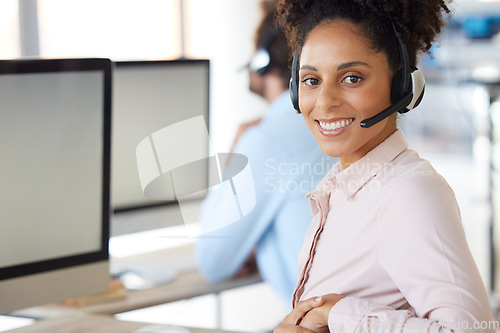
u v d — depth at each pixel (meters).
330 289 1.12
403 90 1.05
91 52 4.00
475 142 5.70
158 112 2.27
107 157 1.64
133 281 2.11
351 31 1.02
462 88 5.70
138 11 4.07
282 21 1.15
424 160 1.09
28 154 1.52
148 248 2.44
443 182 1.02
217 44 4.07
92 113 1.61
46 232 1.55
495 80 3.95
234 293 3.91
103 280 1.64
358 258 1.08
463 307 0.89
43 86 1.53
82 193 1.60
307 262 1.20
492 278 3.74
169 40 4.16
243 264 2.21
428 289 0.93
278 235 2.10
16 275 1.51
